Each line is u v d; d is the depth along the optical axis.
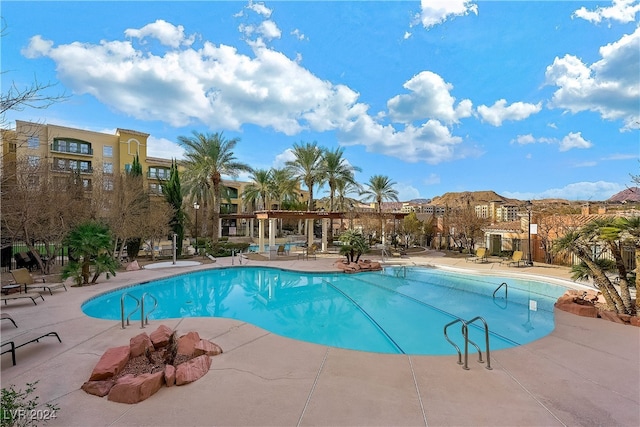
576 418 3.34
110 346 5.43
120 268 15.02
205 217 28.98
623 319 6.89
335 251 24.36
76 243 10.98
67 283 11.42
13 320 6.48
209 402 3.60
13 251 15.03
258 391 3.87
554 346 5.51
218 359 4.85
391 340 7.12
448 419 3.30
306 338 7.30
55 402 3.58
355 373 4.40
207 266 16.08
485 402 3.66
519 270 15.21
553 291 11.86
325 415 3.36
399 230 29.69
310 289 12.66
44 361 4.77
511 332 7.52
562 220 17.02
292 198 37.38
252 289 12.79
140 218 17.59
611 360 4.91
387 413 3.41
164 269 15.05
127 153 38.12
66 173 16.83
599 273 7.77
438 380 4.21
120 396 3.59
